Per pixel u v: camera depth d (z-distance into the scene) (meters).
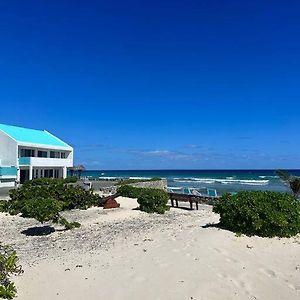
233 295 7.55
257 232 12.74
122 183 46.41
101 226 16.98
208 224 15.21
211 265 9.09
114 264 9.45
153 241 12.27
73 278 8.45
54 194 23.23
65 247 12.38
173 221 18.20
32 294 7.48
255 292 7.83
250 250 11.07
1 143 48.91
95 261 9.93
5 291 7.07
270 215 12.57
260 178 113.25
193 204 29.66
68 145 62.06
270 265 9.84
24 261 10.29
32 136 56.25
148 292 7.52
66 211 22.12
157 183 51.00
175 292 7.50
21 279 8.37
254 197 13.57
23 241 13.83
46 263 9.97
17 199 23.23
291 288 8.25
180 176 141.62
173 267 8.86
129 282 8.04
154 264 9.17
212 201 24.69
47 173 55.97
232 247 11.03
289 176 27.39
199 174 162.88
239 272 8.88
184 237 12.34
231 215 13.15
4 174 45.12
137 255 10.23
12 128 55.72
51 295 7.46
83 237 14.20
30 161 49.66
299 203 13.77
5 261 7.96
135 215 20.83
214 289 7.70
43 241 13.73
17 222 18.25
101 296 7.40
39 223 17.73
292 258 10.71
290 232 12.71
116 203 24.16
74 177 58.91
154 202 22.34
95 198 24.88
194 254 9.93
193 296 7.34
